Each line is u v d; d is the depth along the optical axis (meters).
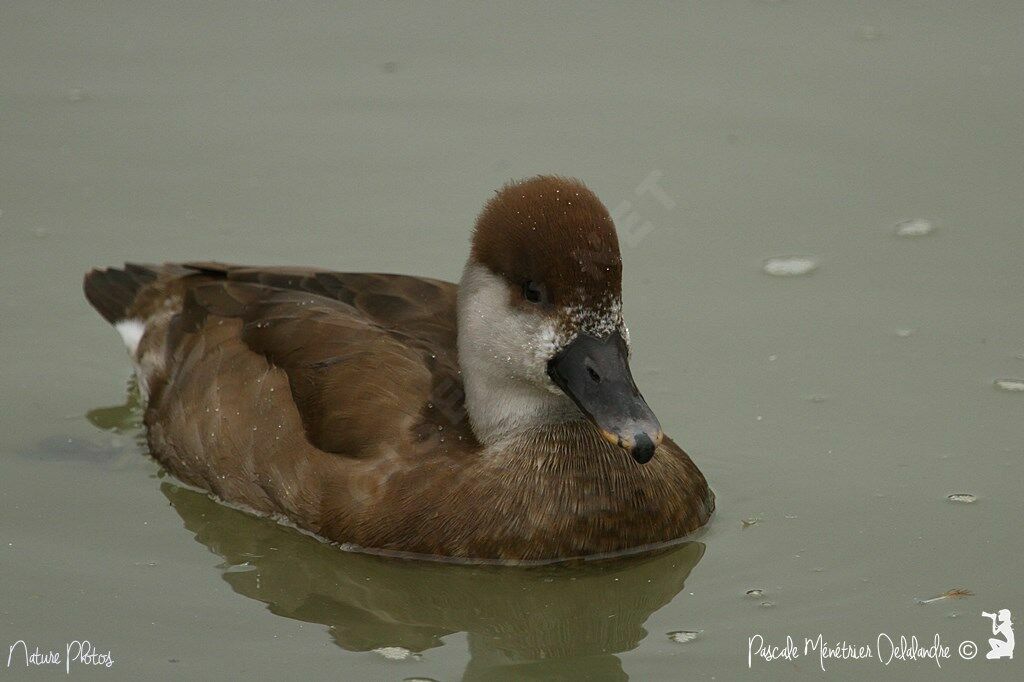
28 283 14.04
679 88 16.41
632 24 17.38
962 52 16.70
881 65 16.59
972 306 13.52
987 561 10.52
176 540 11.15
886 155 15.48
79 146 15.69
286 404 11.20
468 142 15.77
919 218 14.69
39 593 10.41
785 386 12.67
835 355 13.03
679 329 13.48
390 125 16.02
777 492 11.43
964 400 12.36
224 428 11.48
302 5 17.48
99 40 17.05
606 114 16.09
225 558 10.94
